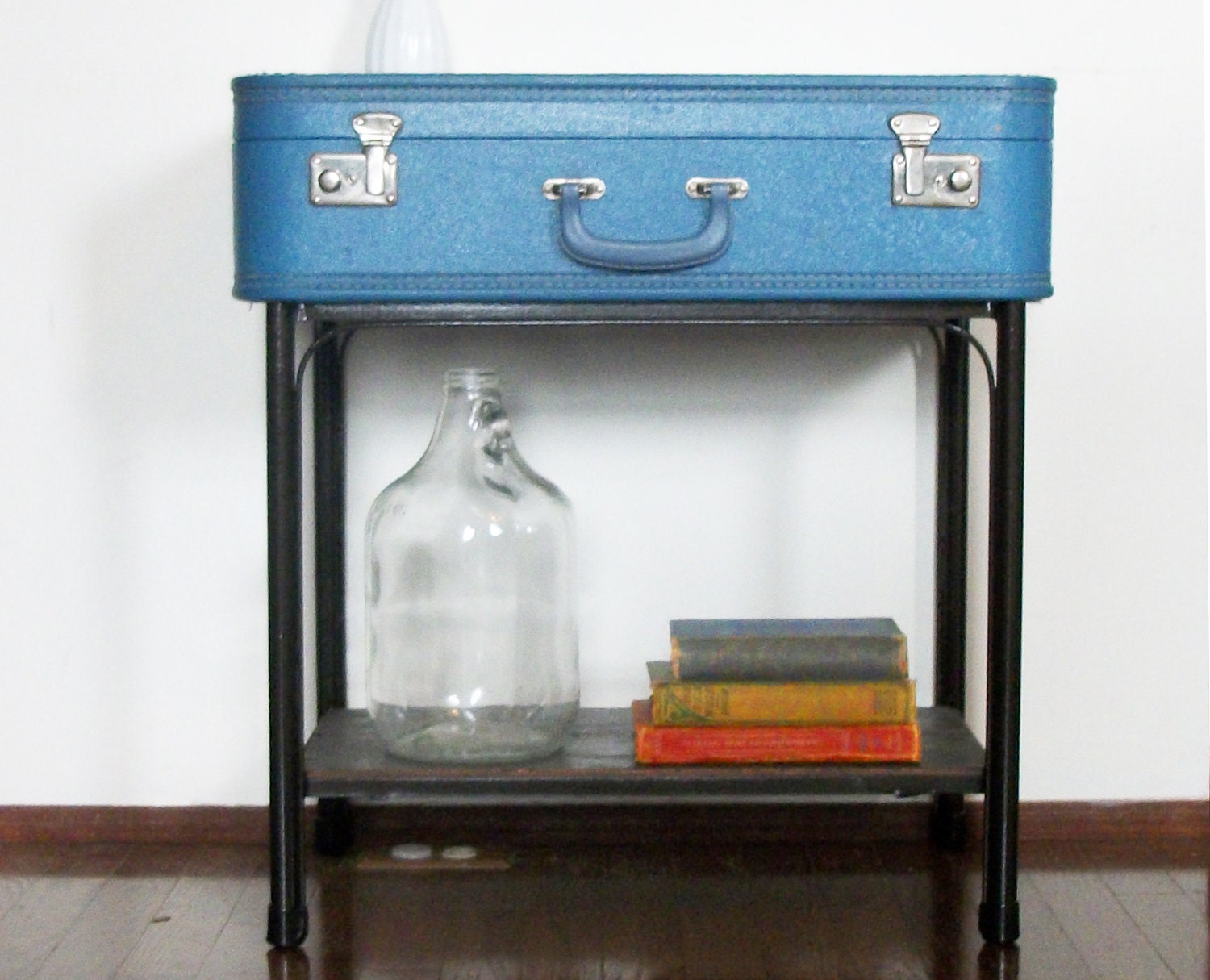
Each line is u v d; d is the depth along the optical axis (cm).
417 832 186
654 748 156
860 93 146
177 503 185
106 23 180
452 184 146
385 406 185
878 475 186
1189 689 187
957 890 168
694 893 167
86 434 184
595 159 146
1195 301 183
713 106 146
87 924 159
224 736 187
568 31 181
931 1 181
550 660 176
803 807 185
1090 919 161
